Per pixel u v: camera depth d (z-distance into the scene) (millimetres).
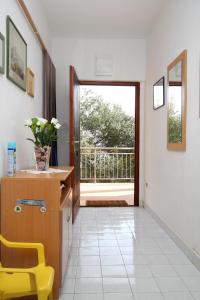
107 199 4820
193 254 2309
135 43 4305
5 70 1880
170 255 2492
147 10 3395
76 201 3754
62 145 4211
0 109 1787
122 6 3291
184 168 2564
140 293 1871
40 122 2195
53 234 1776
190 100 2404
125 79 4309
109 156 5828
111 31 4004
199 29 2213
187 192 2488
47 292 1408
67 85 4227
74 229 3229
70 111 3480
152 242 2818
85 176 5848
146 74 4270
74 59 4246
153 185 3797
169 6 3041
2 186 1777
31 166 2656
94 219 3662
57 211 1776
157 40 3580
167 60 3135
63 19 3615
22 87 2289
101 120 5707
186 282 2016
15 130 2141
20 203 1777
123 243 2787
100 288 1932
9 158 1842
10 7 1981
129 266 2271
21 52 2250
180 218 2676
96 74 4270
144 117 4371
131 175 5898
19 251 1769
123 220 3621
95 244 2758
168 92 3055
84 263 2324
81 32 4031
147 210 4121
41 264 1643
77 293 1865
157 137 3588
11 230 1781
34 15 2811
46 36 3604
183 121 2543
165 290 1908
